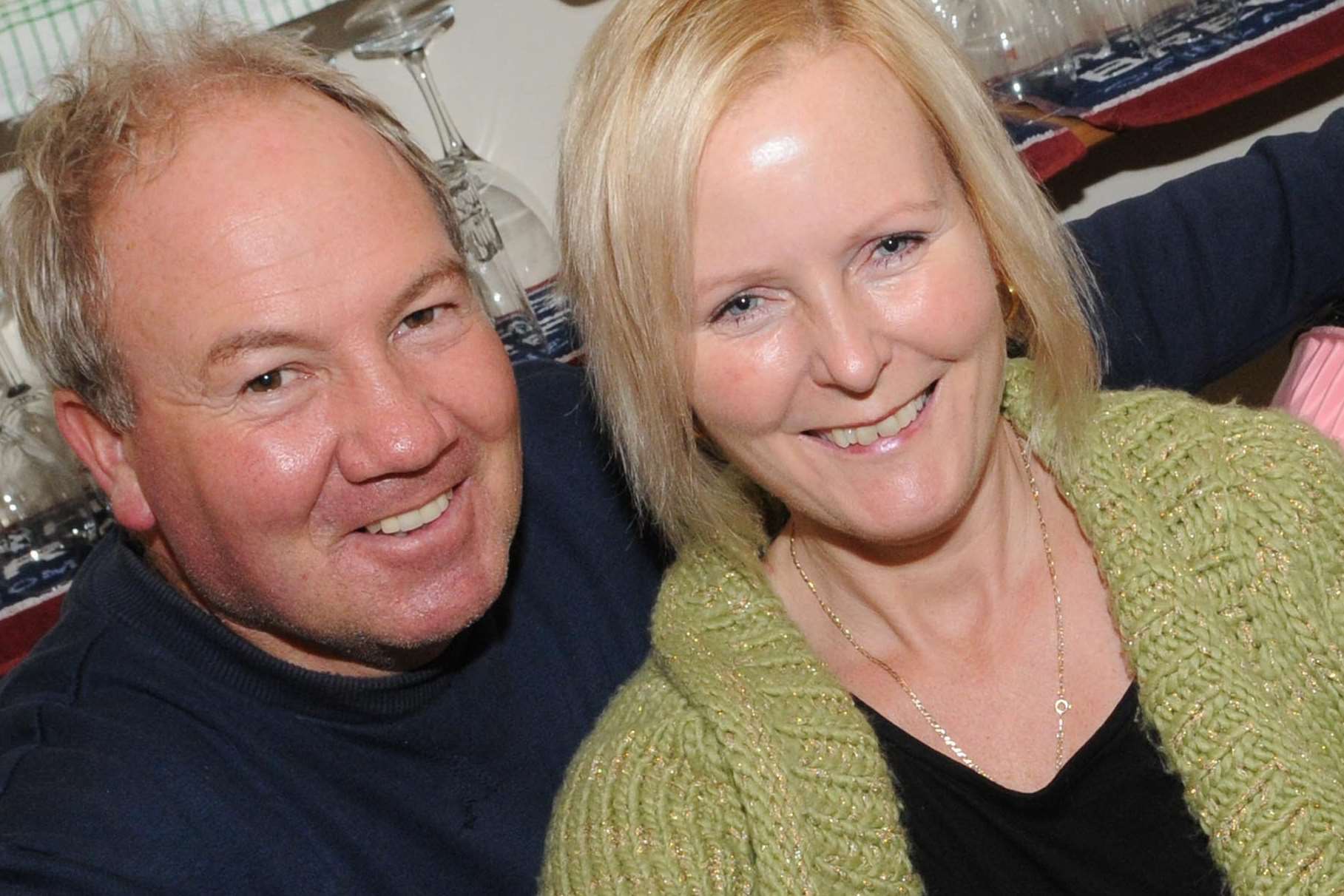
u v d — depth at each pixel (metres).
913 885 1.18
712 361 1.11
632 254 1.10
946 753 1.23
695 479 1.25
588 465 1.58
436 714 1.37
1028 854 1.21
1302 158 1.64
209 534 1.26
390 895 1.32
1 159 1.97
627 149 1.08
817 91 1.03
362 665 1.37
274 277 1.15
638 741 1.19
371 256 1.18
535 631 1.48
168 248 1.16
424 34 1.90
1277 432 1.24
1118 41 2.08
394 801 1.34
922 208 1.05
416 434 1.20
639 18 1.07
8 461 1.93
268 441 1.20
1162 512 1.21
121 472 1.31
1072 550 1.28
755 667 1.22
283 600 1.27
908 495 1.14
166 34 1.31
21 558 1.95
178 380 1.19
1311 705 1.18
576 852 1.15
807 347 1.09
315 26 2.07
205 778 1.27
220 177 1.16
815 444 1.15
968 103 1.11
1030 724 1.23
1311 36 1.92
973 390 1.14
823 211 1.03
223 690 1.32
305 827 1.30
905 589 1.26
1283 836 1.12
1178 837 1.20
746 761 1.14
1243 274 1.59
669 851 1.14
